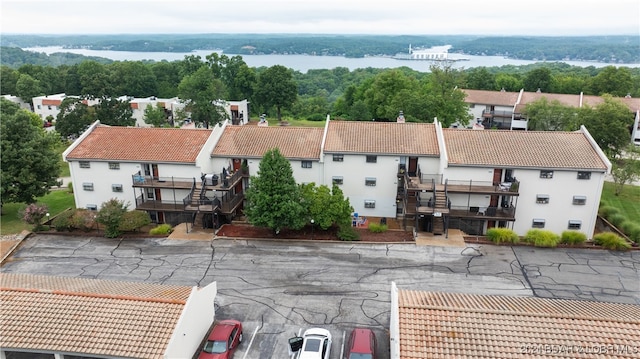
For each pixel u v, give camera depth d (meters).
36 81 97.50
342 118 98.75
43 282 25.83
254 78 105.44
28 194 42.81
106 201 42.09
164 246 36.44
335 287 30.34
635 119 68.25
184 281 31.31
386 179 40.44
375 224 38.97
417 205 36.38
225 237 37.72
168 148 41.44
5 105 63.81
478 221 38.69
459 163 37.16
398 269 32.56
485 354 19.06
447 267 32.78
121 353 20.44
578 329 20.06
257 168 41.19
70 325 21.77
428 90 80.12
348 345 23.88
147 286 26.08
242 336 25.44
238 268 32.91
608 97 62.91
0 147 41.59
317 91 157.88
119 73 98.00
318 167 40.50
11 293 23.67
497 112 81.31
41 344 20.81
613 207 42.50
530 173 36.84
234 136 43.44
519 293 29.52
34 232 38.84
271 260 34.00
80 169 41.53
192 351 23.20
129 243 37.06
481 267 32.75
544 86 99.50
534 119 64.25
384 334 25.48
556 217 37.78
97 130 44.50
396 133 41.84
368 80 99.31
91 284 25.88
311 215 36.62
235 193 42.28
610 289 30.02
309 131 43.59
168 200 41.03
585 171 36.12
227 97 100.62
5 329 21.58
